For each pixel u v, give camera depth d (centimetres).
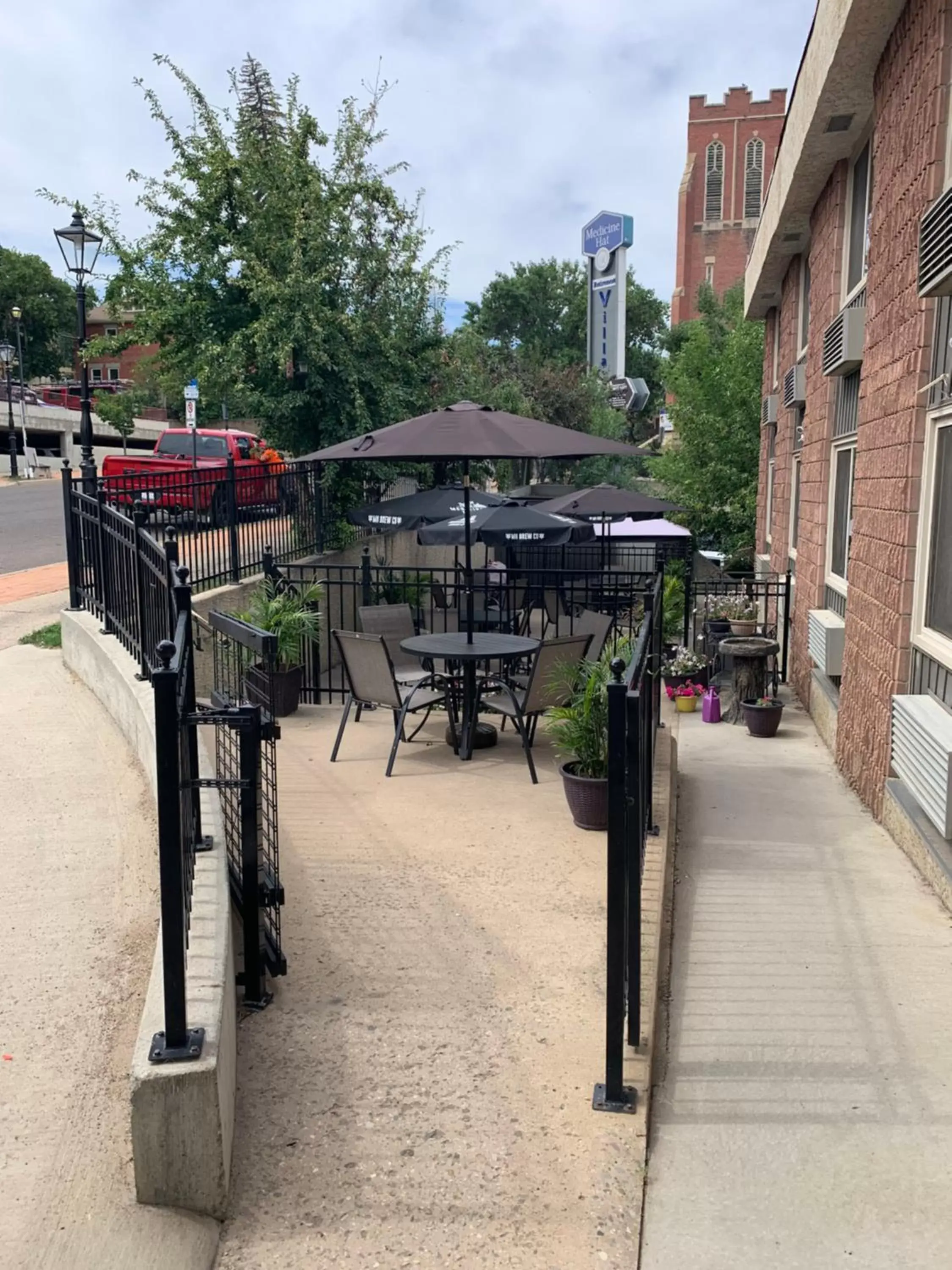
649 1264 256
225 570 995
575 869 511
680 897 498
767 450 1582
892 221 621
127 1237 253
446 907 462
